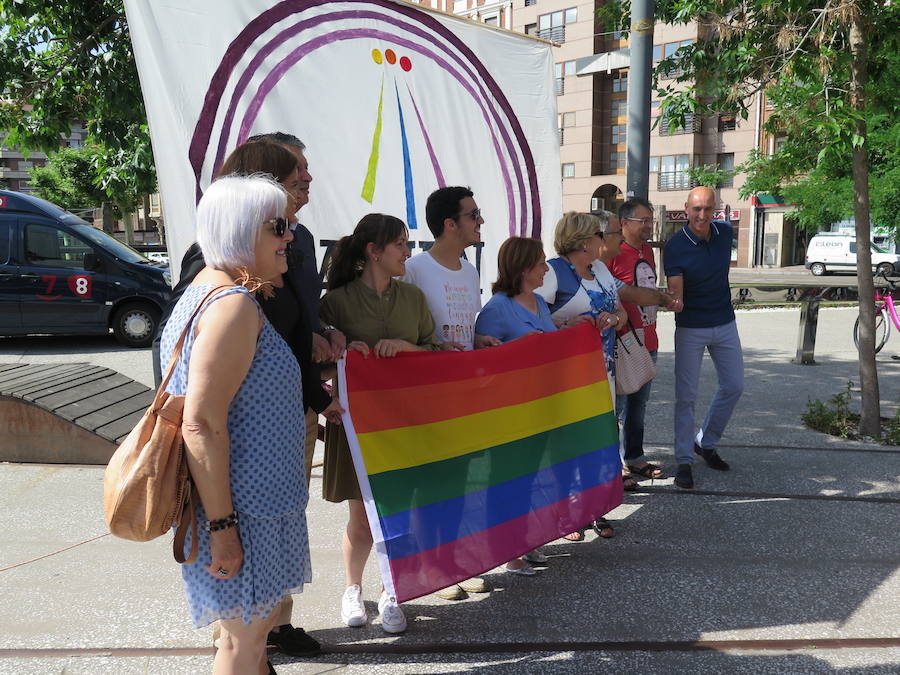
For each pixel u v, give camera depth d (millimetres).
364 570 3715
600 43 42500
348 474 3104
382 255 3102
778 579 3598
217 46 4055
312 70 4504
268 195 2008
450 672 2828
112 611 3252
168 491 1888
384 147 4949
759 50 6141
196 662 2859
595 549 3975
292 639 2926
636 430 5098
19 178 80500
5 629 3088
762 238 41781
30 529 4164
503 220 5828
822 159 5449
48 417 5219
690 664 2877
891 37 5984
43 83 7082
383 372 3035
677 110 6633
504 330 3676
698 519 4371
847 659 2918
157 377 2678
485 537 3283
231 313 1872
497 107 5711
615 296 4383
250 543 2016
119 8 6945
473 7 47031
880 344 10289
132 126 7344
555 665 2871
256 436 2000
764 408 7141
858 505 4562
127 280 11148
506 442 3457
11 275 10781
